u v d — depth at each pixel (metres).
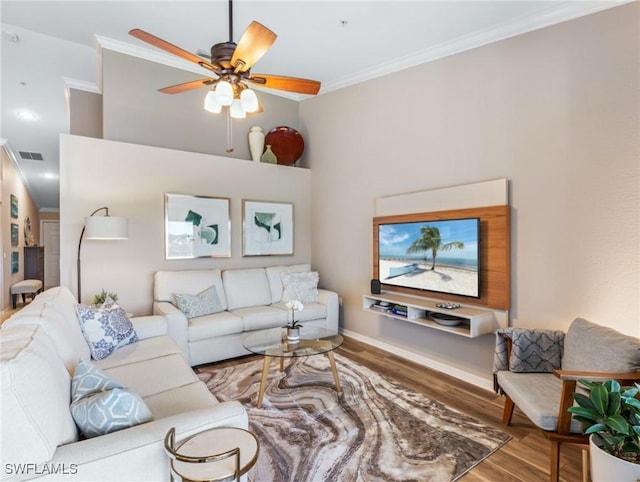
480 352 3.09
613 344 1.87
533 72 2.76
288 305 3.03
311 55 3.76
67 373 1.59
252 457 1.23
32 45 3.80
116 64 3.89
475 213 3.06
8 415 1.05
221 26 3.34
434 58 3.47
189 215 4.16
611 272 2.36
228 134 4.73
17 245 7.03
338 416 2.49
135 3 3.01
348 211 4.50
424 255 3.50
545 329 2.62
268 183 4.81
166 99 4.22
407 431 2.31
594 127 2.44
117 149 3.69
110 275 3.65
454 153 3.30
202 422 1.39
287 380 3.12
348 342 4.29
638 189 2.25
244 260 4.62
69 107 4.57
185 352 3.28
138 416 1.39
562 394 1.74
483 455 2.07
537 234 2.73
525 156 2.80
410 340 3.71
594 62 2.44
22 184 7.55
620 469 1.33
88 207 3.53
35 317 1.75
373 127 4.12
